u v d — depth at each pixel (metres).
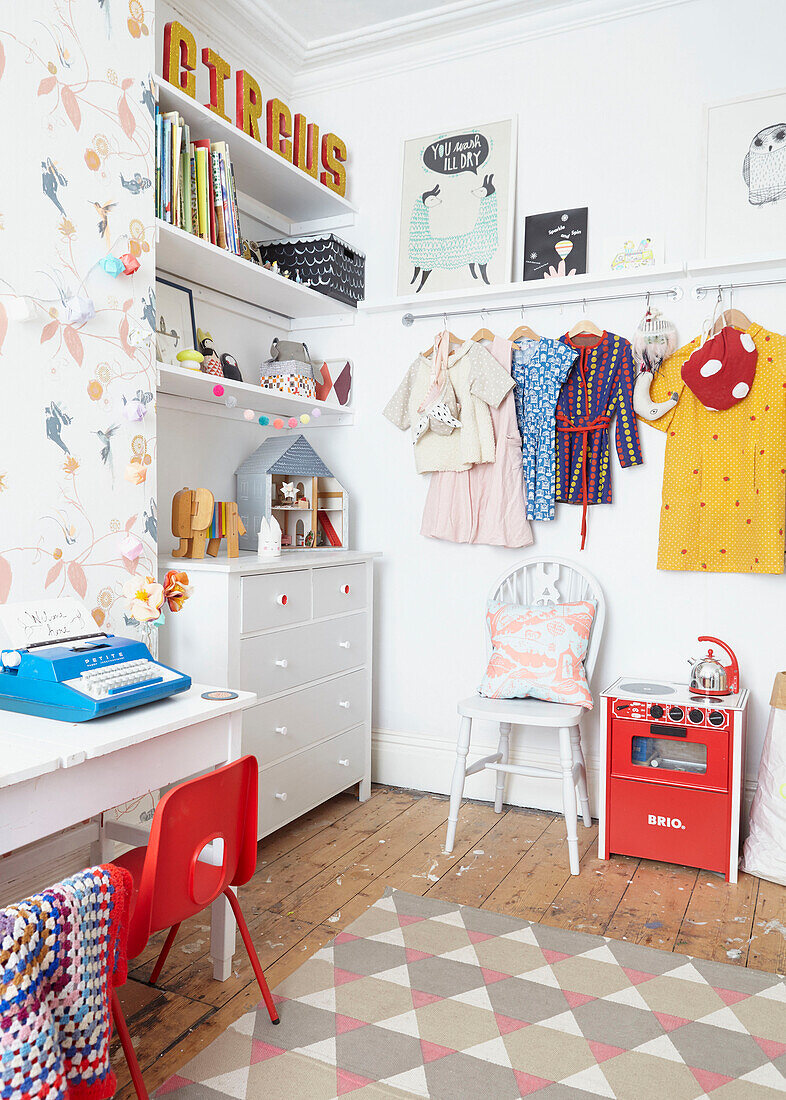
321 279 3.10
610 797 2.55
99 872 1.03
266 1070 1.56
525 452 2.94
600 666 2.95
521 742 3.07
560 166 2.98
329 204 3.24
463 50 3.10
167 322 2.62
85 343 2.01
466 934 2.08
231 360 2.78
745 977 1.89
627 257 2.85
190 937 2.07
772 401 2.60
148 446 2.23
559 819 2.93
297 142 2.99
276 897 2.27
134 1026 1.69
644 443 2.85
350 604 2.98
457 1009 1.76
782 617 2.68
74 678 1.56
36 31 1.85
